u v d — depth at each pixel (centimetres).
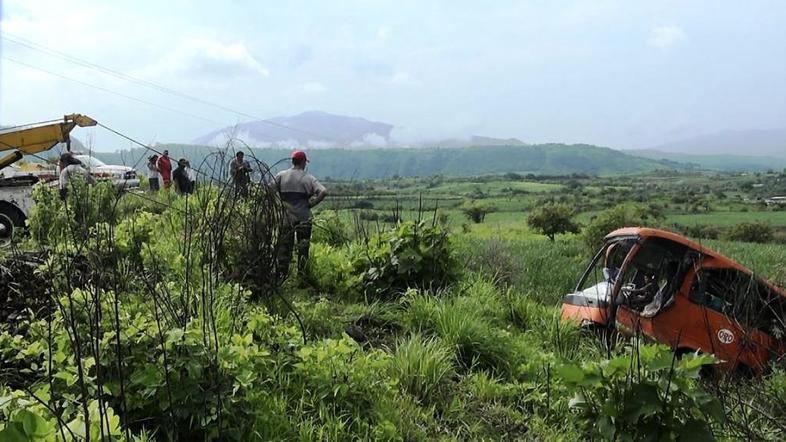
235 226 723
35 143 1950
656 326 832
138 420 411
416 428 506
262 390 468
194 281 641
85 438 323
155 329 442
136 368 431
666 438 404
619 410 414
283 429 444
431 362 600
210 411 414
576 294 957
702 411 399
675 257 868
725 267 850
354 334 698
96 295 399
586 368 432
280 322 602
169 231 912
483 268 1245
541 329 864
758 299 784
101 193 911
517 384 627
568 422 559
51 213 912
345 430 464
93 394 405
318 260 916
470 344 684
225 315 568
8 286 599
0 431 297
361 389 506
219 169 730
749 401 589
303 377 500
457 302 792
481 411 572
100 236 566
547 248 2364
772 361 747
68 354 429
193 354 430
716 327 815
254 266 715
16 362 470
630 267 951
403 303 807
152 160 1988
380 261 893
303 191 896
